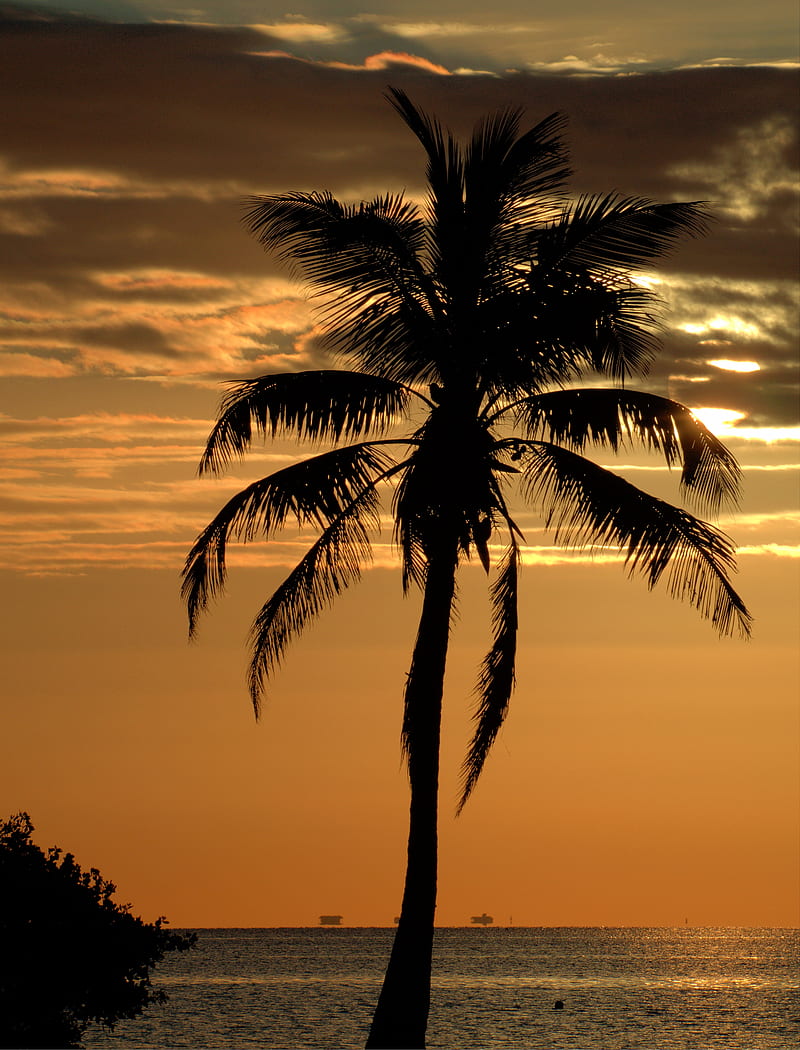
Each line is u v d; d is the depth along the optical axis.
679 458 66.38
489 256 68.94
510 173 69.25
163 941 73.31
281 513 65.69
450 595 66.38
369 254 68.38
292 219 68.62
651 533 64.19
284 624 68.12
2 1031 68.00
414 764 65.12
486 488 64.06
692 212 68.31
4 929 69.31
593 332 65.69
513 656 70.06
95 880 73.44
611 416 66.25
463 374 67.50
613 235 68.56
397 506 63.75
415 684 65.69
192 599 66.62
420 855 64.25
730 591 64.38
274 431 66.44
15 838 72.75
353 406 66.38
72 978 70.06
